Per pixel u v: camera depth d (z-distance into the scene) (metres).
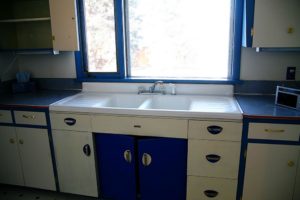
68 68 2.63
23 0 2.54
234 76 2.26
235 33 2.16
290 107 1.85
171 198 2.06
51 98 2.33
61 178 2.24
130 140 1.97
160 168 1.99
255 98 2.16
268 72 2.21
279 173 1.79
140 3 2.35
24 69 2.78
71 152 2.14
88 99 2.31
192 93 2.36
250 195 1.89
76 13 2.23
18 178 2.36
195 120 1.82
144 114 1.89
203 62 2.37
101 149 2.09
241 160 1.82
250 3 1.84
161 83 2.35
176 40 2.36
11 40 2.61
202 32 2.29
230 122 1.76
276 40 1.87
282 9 1.81
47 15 2.54
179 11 2.29
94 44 2.53
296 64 2.14
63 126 2.09
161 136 1.92
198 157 1.89
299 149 1.71
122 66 2.47
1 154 2.32
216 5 2.21
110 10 2.40
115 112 1.94
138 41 2.45
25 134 2.20
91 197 2.30
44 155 2.21
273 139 1.73
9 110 2.17
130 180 2.08
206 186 1.94
